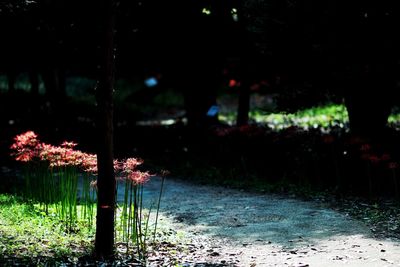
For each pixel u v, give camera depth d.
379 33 12.23
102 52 7.57
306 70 13.23
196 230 9.63
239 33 17.33
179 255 8.01
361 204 11.33
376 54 12.30
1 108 21.81
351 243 8.45
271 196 12.71
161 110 32.47
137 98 33.16
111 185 7.70
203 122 20.08
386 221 9.77
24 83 32.75
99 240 7.69
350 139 12.95
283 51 13.16
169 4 17.89
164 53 19.92
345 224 9.73
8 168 16.03
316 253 7.99
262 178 14.71
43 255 7.38
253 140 15.49
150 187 14.23
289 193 12.95
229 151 15.95
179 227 9.86
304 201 11.98
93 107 25.28
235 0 16.62
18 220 9.14
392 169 12.08
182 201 12.34
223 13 17.62
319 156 13.84
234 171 15.33
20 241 7.86
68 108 23.03
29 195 11.32
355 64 12.29
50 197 10.41
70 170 9.82
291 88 13.77
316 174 13.85
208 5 17.47
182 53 19.73
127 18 17.95
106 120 7.61
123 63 20.36
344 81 12.81
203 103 20.19
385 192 12.41
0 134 18.78
